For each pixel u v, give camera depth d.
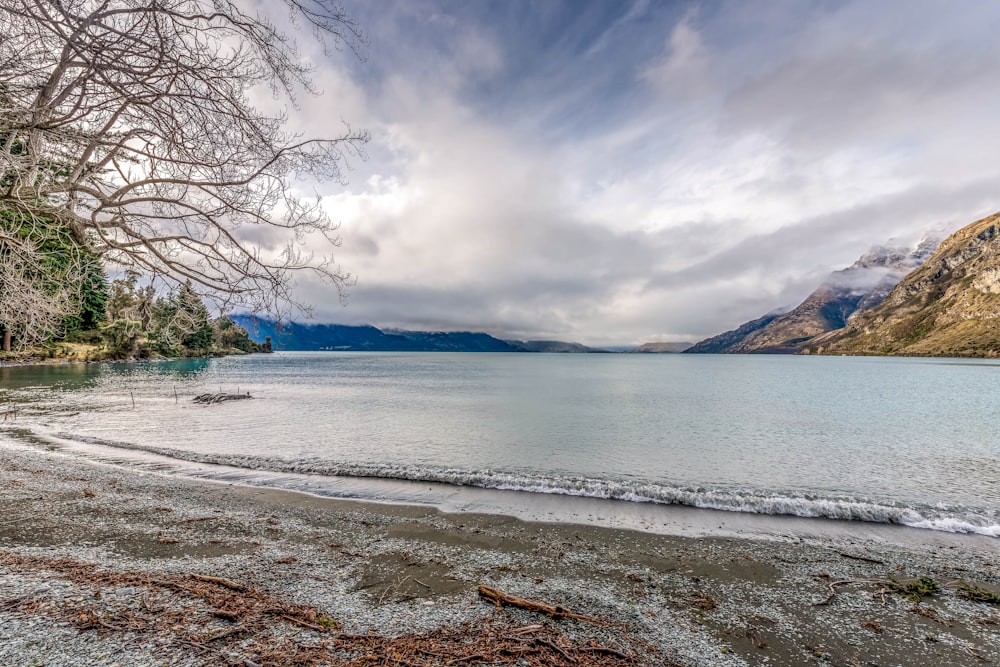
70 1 3.54
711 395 45.53
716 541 9.23
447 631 4.97
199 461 15.72
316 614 5.16
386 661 4.17
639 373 93.56
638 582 7.10
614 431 23.78
